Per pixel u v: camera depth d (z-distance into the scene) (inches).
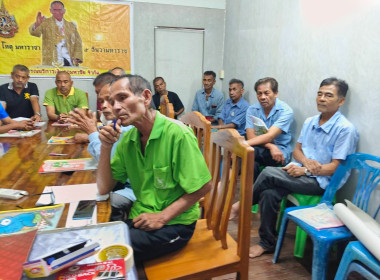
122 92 35.7
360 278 61.3
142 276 51.2
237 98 126.3
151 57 155.2
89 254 22.1
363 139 67.0
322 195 69.7
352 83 69.9
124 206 52.6
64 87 119.0
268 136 88.3
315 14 82.6
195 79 163.9
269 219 68.4
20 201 37.3
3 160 56.6
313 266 53.5
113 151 48.2
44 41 140.9
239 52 139.9
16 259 22.2
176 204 39.7
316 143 72.3
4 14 134.1
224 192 45.0
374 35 63.1
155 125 38.5
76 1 140.1
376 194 63.9
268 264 65.7
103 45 147.9
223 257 42.3
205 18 156.6
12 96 120.0
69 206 35.7
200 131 60.7
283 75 101.3
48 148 66.8
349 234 52.6
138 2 146.9
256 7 119.6
